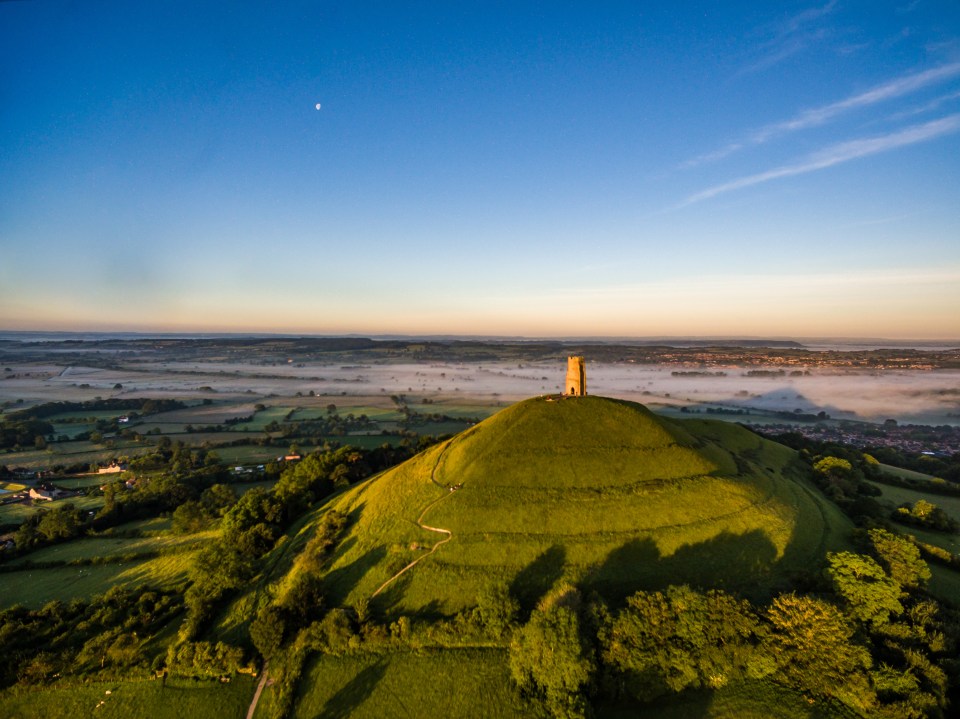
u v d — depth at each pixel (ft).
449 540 195.11
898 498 314.55
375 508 234.79
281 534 271.90
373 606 176.55
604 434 234.99
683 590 148.15
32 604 233.96
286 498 296.92
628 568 176.04
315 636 163.73
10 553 283.18
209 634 188.65
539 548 185.57
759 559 183.11
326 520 238.48
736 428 336.90
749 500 212.43
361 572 194.18
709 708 132.05
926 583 181.57
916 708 120.26
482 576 178.70
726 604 144.77
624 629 140.56
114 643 175.83
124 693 160.15
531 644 138.62
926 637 139.64
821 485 291.38
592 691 133.49
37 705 160.04
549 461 222.48
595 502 200.95
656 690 134.51
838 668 129.49
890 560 181.57
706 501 205.26
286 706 146.61
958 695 128.06
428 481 234.99
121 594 217.56
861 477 315.37
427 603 173.99
